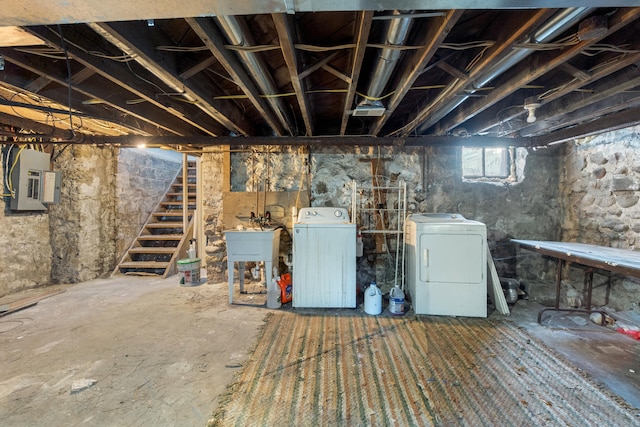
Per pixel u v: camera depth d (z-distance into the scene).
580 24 1.34
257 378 1.88
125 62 1.90
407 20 1.29
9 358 2.10
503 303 2.96
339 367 2.01
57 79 1.87
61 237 4.07
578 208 3.43
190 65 1.96
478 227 2.84
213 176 3.97
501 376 1.91
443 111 2.61
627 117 2.31
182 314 2.93
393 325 2.69
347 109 2.40
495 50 1.56
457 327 2.64
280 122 3.11
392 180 3.75
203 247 5.11
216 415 1.56
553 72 2.13
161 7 1.01
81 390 1.76
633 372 1.95
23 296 3.45
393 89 2.33
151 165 5.45
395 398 1.70
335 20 1.62
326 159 3.77
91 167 4.23
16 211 3.62
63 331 2.54
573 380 1.86
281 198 3.79
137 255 4.97
